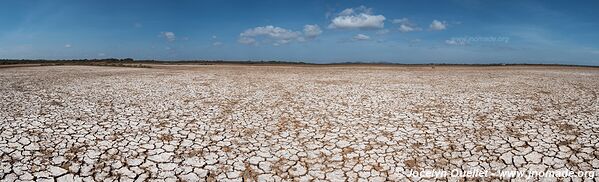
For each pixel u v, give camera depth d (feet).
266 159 20.56
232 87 54.34
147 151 21.49
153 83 59.88
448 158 20.65
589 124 27.89
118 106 35.01
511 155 20.95
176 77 75.10
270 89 51.96
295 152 21.71
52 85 54.34
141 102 37.78
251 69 123.24
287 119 30.09
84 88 50.44
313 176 18.33
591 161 19.84
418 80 70.44
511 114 32.04
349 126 27.76
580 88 55.16
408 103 38.22
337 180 17.88
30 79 65.46
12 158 19.72
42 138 23.30
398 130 26.55
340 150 22.09
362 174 18.57
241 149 22.16
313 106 36.32
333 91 49.55
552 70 126.00
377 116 31.30
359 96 43.93
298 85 58.59
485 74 94.73
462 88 54.34
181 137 24.38
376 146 22.84
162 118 29.81
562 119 29.81
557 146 22.36
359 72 103.35
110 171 18.54
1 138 22.94
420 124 28.32
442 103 38.29
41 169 18.47
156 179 17.76
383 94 46.01
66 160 19.75
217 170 18.94
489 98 42.34
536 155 20.88
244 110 33.91
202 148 22.24
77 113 31.07
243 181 17.72
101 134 24.61
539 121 29.09
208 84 59.06
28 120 27.81
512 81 69.10
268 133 25.71
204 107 35.27
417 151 21.86
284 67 149.89
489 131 26.08
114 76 76.28
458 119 30.01
